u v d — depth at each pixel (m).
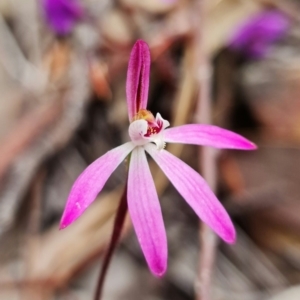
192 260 0.22
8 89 0.24
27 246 0.21
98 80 0.22
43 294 0.21
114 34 0.24
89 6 0.25
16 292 0.21
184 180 0.14
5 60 0.25
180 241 0.22
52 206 0.22
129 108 0.14
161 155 0.14
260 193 0.23
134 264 0.22
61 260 0.21
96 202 0.22
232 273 0.22
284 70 0.25
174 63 0.24
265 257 0.22
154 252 0.13
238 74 0.25
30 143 0.22
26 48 0.25
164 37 0.23
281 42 0.27
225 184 0.23
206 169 0.20
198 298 0.18
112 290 0.21
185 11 0.24
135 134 0.14
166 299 0.21
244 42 0.25
